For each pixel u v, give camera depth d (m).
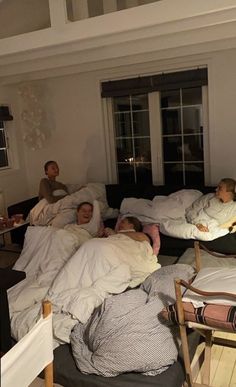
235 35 3.05
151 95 4.50
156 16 2.59
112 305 2.13
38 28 4.26
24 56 3.69
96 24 2.79
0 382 1.19
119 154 4.95
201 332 2.05
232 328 1.75
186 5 2.48
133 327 1.97
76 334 2.14
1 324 1.77
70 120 5.04
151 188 4.41
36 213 4.24
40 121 5.05
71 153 5.16
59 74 4.63
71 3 3.42
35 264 2.85
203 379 2.02
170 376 1.87
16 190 5.37
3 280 1.78
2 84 4.95
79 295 2.29
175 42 3.31
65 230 2.99
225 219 3.47
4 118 5.04
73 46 3.39
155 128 4.58
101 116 4.82
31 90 4.95
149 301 2.19
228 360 2.23
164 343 1.93
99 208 3.74
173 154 4.60
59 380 1.98
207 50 3.66
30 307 2.33
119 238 2.96
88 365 1.93
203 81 4.12
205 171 4.42
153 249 3.34
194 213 3.69
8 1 3.55
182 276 2.46
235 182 3.60
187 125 4.43
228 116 4.10
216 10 2.42
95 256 2.56
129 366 1.86
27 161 5.51
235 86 3.99
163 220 3.72
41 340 1.41
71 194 4.44
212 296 1.85
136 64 4.36
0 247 4.61
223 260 2.98
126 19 2.68
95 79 4.72
